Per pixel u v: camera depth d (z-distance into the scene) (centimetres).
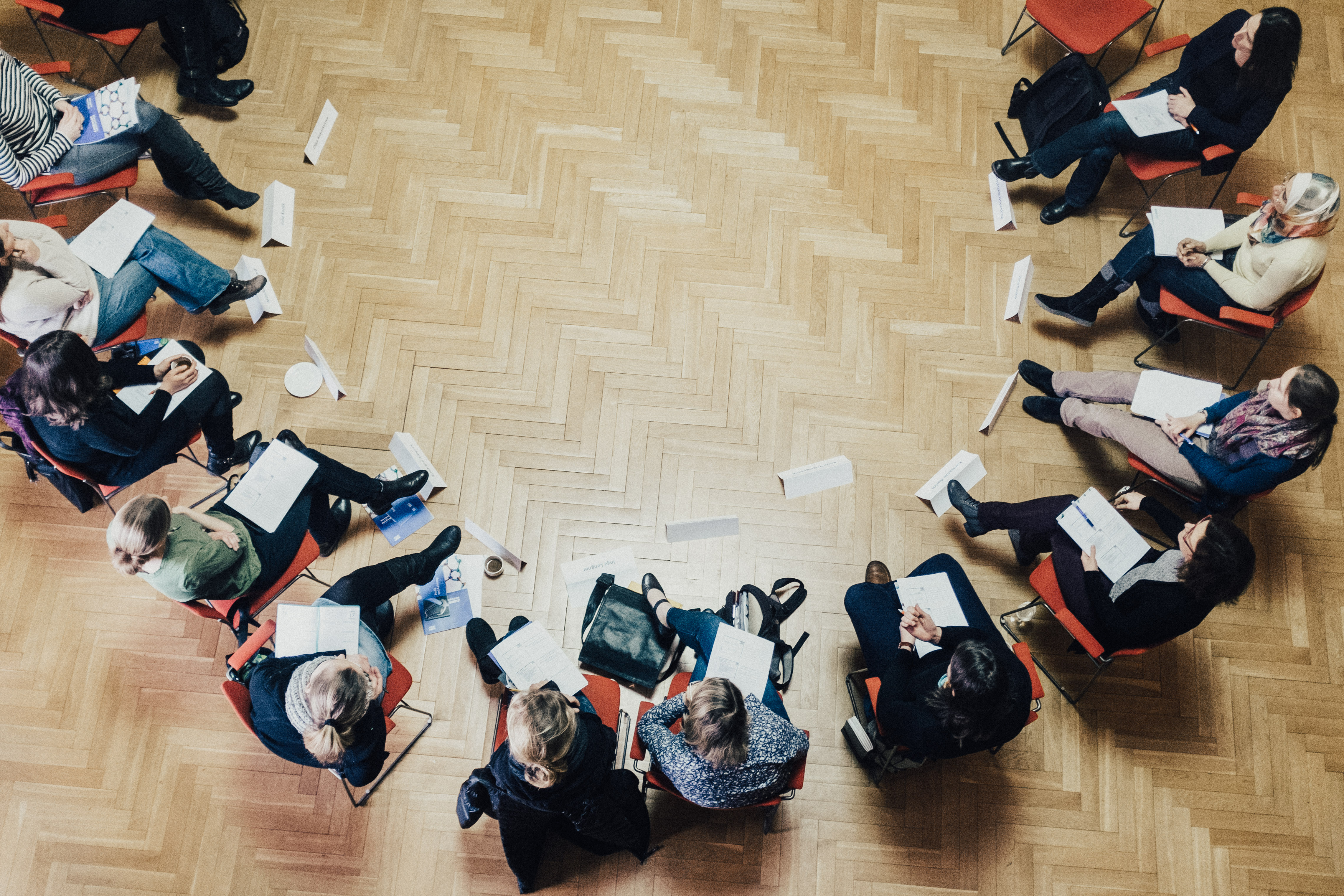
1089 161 431
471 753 367
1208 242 387
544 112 477
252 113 471
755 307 441
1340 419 423
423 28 493
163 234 389
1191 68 410
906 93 486
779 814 361
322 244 446
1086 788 368
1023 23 503
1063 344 439
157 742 364
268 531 337
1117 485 414
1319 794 367
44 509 397
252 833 354
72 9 414
